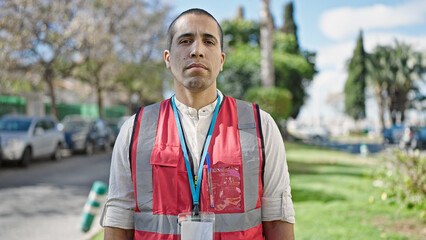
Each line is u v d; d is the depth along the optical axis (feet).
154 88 90.63
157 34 79.77
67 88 114.01
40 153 44.37
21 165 41.45
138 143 5.36
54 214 21.70
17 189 29.32
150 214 5.15
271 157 5.41
